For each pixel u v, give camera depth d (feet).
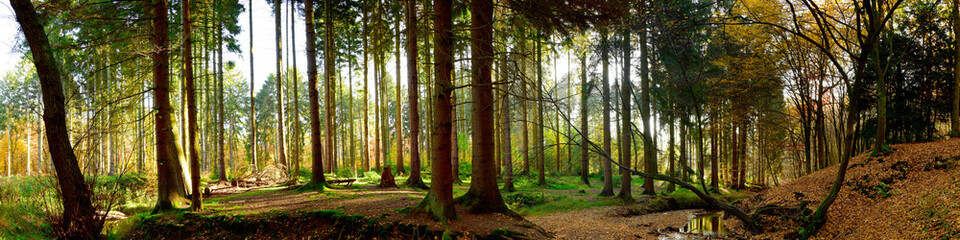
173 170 33.45
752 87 56.80
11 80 109.50
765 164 88.99
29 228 24.64
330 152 74.79
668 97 54.65
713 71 53.78
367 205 33.58
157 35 32.71
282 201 38.50
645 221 40.78
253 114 70.13
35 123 113.19
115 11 32.32
